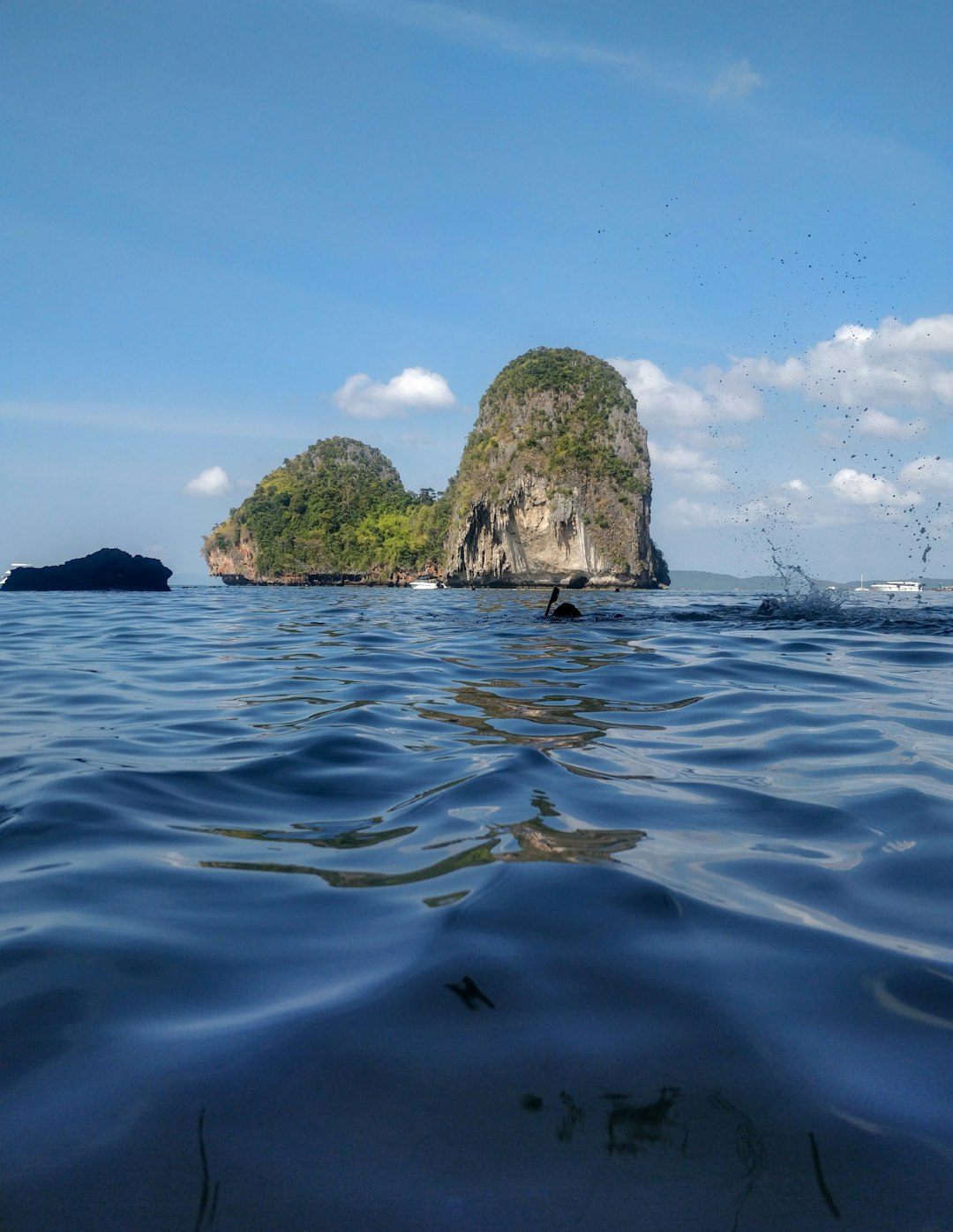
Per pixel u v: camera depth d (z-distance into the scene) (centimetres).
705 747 440
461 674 753
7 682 709
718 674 739
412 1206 121
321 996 176
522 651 952
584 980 183
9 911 224
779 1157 130
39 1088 146
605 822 304
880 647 977
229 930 211
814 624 1365
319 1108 141
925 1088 147
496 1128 136
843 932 210
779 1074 150
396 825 302
